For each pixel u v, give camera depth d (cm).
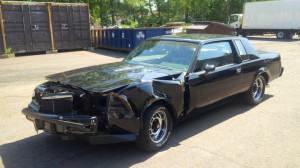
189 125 489
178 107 407
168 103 391
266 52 658
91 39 1942
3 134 449
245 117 531
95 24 3328
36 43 1627
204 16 4731
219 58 493
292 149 397
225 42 519
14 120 516
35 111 360
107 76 391
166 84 387
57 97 337
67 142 416
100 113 343
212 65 436
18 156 374
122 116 340
